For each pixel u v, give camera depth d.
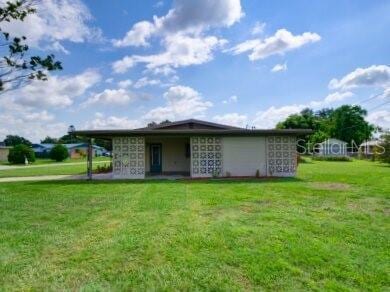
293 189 12.80
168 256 5.22
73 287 4.26
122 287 4.23
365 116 68.81
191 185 14.48
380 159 32.31
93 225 7.20
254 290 4.11
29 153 43.94
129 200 10.44
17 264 5.00
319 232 6.47
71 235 6.45
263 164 18.89
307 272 4.60
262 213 8.24
